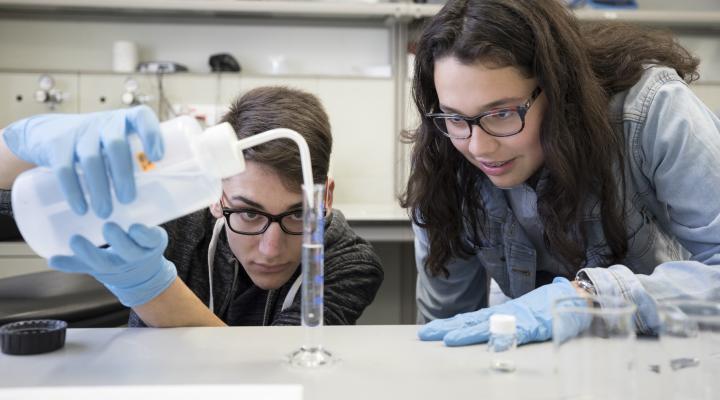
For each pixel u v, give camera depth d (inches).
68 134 29.1
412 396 25.1
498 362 29.0
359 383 26.5
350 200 119.4
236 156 30.0
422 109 44.9
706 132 38.2
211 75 114.4
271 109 43.8
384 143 119.2
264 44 120.7
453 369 28.4
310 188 29.7
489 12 36.7
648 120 39.9
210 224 51.1
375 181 119.5
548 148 39.0
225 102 114.8
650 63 42.6
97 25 117.0
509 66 36.8
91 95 113.3
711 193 37.2
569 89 39.1
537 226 47.2
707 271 34.4
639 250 44.9
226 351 30.9
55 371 27.6
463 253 49.9
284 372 27.7
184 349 31.2
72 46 116.7
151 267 34.1
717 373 25.1
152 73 113.3
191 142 29.5
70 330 35.0
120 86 113.4
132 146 29.0
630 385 24.0
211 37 119.5
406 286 117.3
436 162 46.7
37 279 62.0
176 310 36.2
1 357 29.6
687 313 25.6
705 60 126.2
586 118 39.4
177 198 30.2
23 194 29.1
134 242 30.8
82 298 53.9
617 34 44.1
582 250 43.6
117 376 27.0
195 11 115.1
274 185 41.9
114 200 29.7
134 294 34.8
